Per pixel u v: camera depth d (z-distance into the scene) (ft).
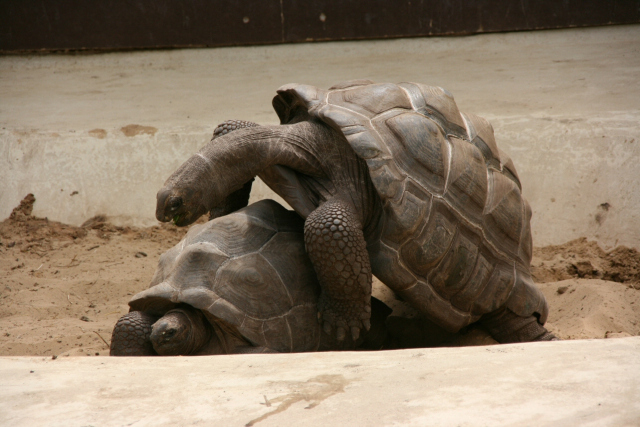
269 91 103.81
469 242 45.42
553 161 71.97
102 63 132.46
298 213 45.27
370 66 120.47
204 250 40.63
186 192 41.91
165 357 28.50
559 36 128.57
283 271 41.63
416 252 42.57
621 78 95.09
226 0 133.80
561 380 21.43
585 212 68.28
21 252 67.56
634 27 126.72
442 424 18.69
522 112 79.66
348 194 44.88
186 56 133.90
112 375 24.90
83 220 74.33
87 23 133.80
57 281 59.67
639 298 54.44
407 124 44.52
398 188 42.01
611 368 22.26
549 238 68.08
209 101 98.07
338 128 43.83
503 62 115.85
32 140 79.97
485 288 46.44
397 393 21.26
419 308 44.19
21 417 20.83
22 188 76.59
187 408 21.03
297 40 135.74
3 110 95.50
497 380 21.83
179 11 134.21
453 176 45.14
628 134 70.95
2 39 133.49
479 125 51.31
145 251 68.28
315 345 41.63
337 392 21.72
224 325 39.09
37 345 45.11
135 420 20.30
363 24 134.21
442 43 131.64
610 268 63.10
